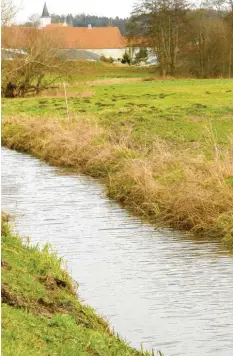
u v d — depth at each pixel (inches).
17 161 1378.0
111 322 506.0
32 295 473.7
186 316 520.1
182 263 660.1
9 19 1327.5
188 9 4547.2
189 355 451.2
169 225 820.0
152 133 1509.6
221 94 2600.9
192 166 943.0
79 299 549.3
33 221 831.7
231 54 4340.6
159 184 925.2
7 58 2807.6
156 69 4741.6
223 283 598.2
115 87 3164.4
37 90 2876.5
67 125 1556.3
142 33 4692.4
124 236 765.9
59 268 574.2
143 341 473.7
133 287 586.2
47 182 1127.0
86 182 1123.9
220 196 820.0
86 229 797.2
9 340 370.6
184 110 1958.7
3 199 978.1
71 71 2965.1
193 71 4439.0
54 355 376.2
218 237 765.3
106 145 1266.0
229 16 4475.9
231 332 490.6
